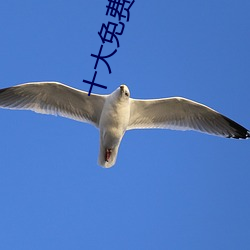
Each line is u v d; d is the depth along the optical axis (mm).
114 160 10781
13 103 11164
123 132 10547
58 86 10766
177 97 10945
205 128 11664
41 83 10711
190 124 11570
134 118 11203
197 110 11297
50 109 11227
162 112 11273
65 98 11055
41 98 11141
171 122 11477
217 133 11773
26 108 11164
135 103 10914
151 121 11375
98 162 10867
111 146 10578
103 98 10711
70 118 11219
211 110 11273
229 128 11805
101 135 10586
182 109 11266
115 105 10195
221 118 11570
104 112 10414
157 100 10875
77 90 10711
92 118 11164
